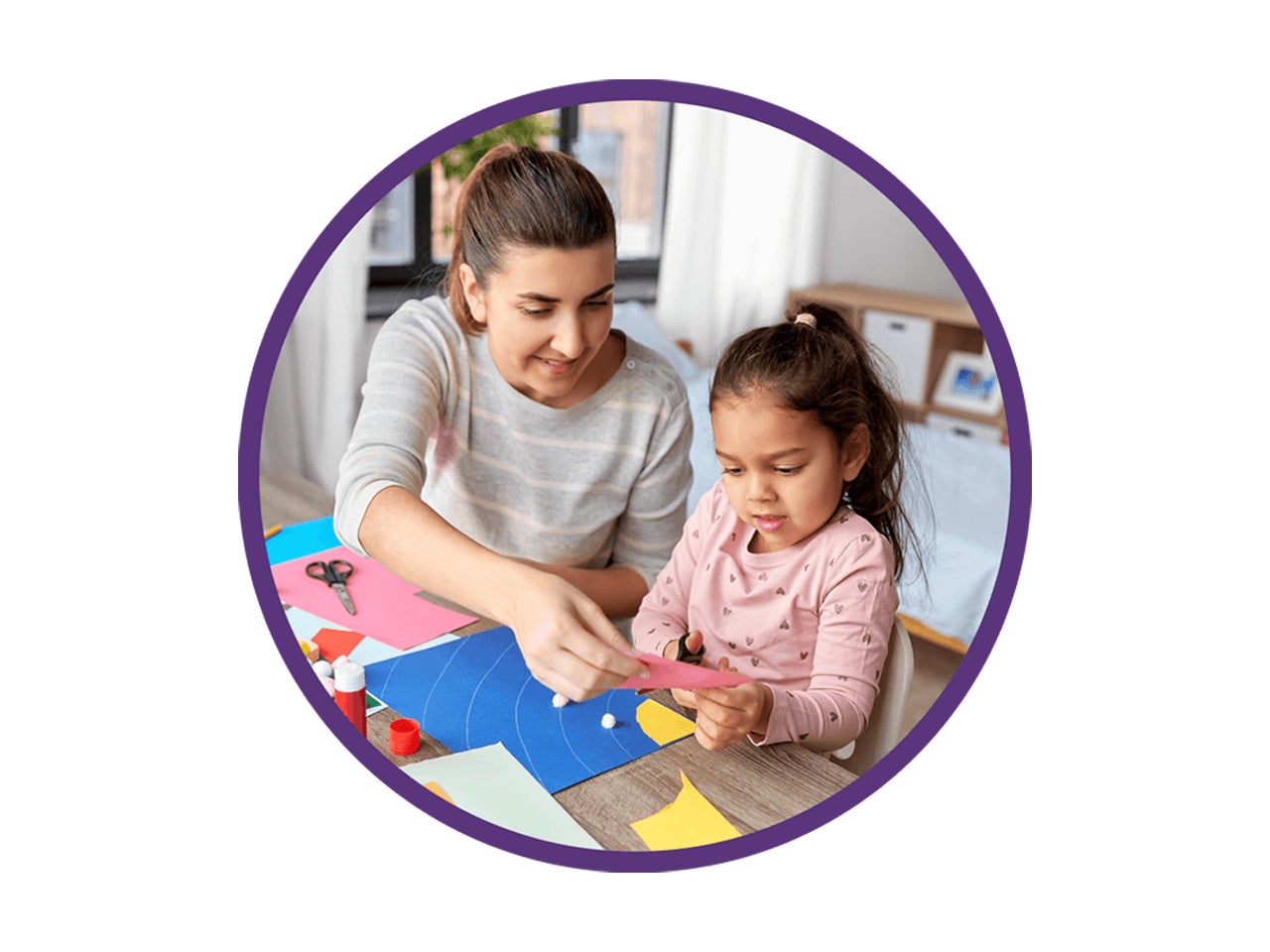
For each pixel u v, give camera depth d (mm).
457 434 1622
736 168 3188
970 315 3326
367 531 1296
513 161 1419
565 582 1178
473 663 1399
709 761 1234
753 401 1414
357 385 2617
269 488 2238
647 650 1516
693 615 1554
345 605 1538
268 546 1767
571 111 2938
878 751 1443
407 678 1369
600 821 1146
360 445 1414
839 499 1497
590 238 1408
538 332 1455
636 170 3170
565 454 1647
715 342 3271
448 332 1577
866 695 1370
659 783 1197
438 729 1277
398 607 1537
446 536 1245
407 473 1399
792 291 3449
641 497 1697
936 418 3475
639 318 2896
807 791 1184
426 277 2713
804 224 3467
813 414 1416
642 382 1645
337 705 1286
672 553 1733
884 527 1588
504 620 1188
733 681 1166
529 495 1665
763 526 1478
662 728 1289
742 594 1512
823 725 1293
